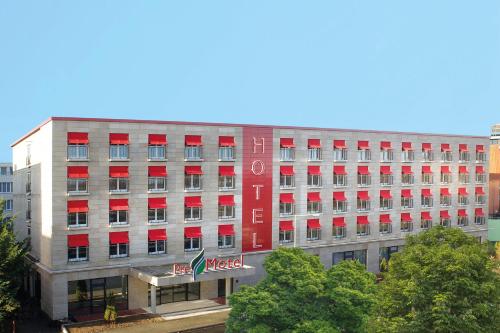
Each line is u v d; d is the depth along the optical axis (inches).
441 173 2994.6
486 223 3225.9
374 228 2711.6
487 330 1104.2
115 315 1849.2
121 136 1989.4
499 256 2662.4
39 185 2059.5
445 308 1093.1
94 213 1937.7
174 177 2106.3
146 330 1758.1
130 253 2007.9
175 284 2015.3
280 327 1337.4
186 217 2140.7
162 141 2071.9
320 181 2517.2
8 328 1797.5
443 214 2992.1
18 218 2472.9
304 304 1363.2
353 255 2667.3
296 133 2442.2
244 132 2287.2
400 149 2810.0
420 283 1162.6
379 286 1393.9
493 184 3828.7
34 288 2144.4
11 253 1733.5
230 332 1385.3
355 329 1307.8
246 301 1348.4
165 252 2091.5
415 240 1385.3
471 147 3144.7
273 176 2372.0
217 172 2213.3
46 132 1947.6
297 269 1427.2
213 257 2198.6
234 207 2253.9
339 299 1301.7
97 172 1943.9
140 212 2031.3
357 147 2645.2
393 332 1146.7
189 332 1748.3
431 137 2945.4
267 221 2352.4
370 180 2691.9
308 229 2481.5
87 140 1918.1
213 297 2201.0
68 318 1872.5
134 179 2016.5
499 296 1146.0
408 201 2851.9
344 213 2598.4
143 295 2044.8
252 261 2298.2
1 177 3476.9
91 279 1945.1
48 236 1915.6
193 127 2151.8
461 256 1128.8
